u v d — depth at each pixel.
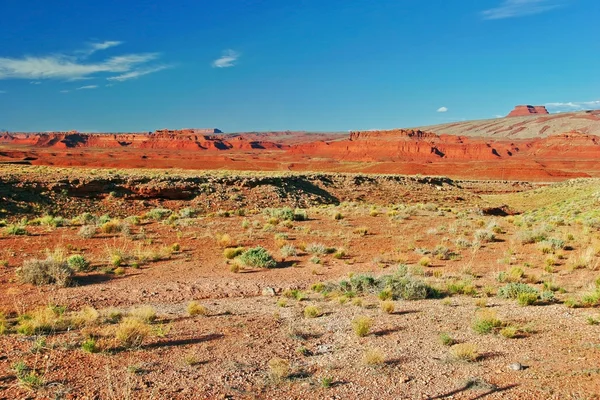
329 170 142.00
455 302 12.05
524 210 55.97
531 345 8.24
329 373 7.09
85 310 10.47
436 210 39.78
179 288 13.63
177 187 41.16
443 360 7.57
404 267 16.03
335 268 16.92
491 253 19.94
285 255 19.02
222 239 21.14
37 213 32.72
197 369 7.17
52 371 6.90
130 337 8.33
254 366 7.34
